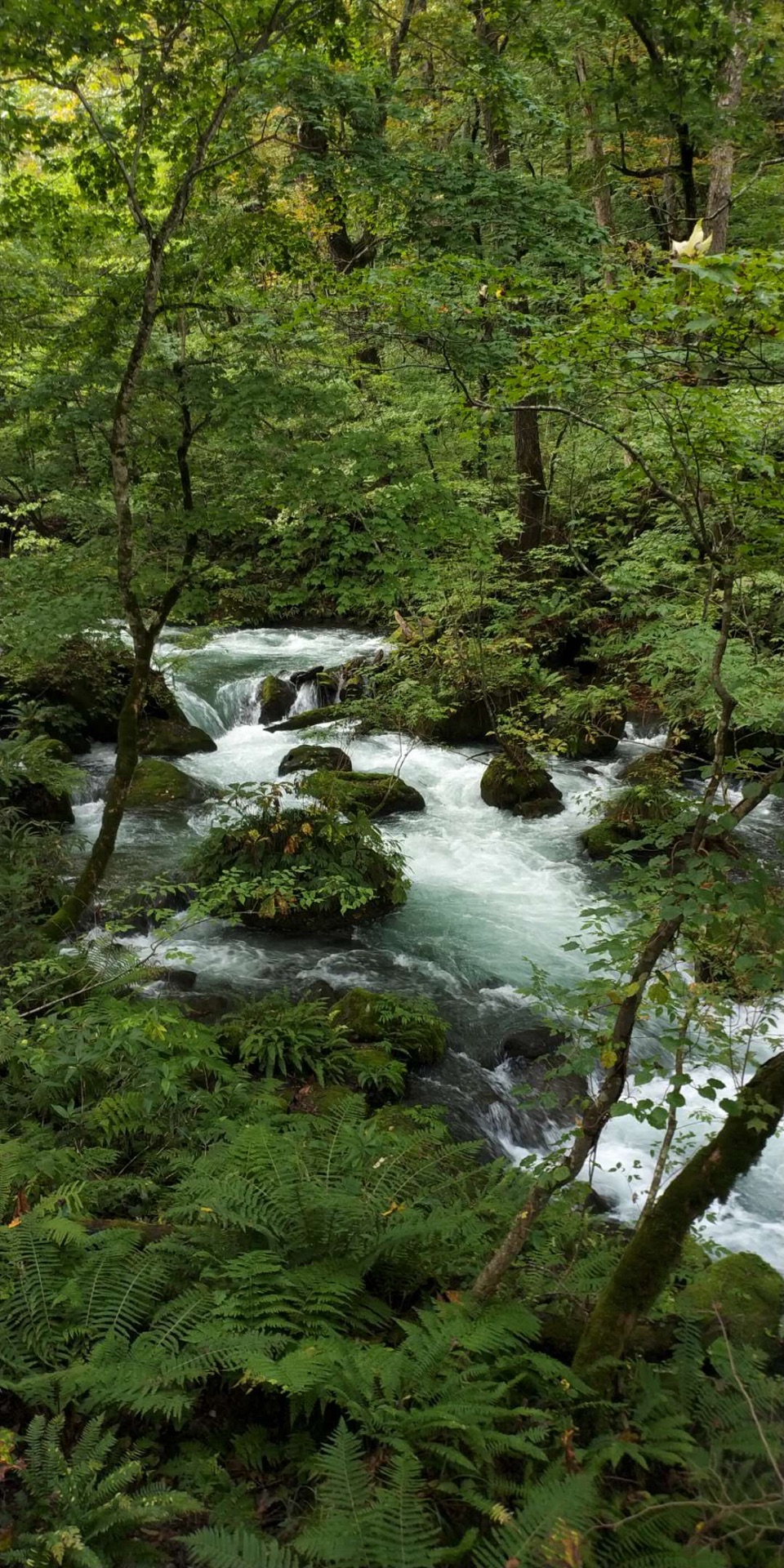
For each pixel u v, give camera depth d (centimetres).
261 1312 366
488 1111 727
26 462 967
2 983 727
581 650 1584
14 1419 343
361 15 915
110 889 1013
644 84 1149
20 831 1010
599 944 412
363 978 905
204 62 787
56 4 667
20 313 864
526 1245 475
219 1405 360
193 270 842
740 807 347
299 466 793
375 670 1612
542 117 1051
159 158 991
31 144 801
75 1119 566
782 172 1725
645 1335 423
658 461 505
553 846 1218
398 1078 726
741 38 1098
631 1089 750
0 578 859
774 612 1005
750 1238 604
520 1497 314
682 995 448
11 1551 279
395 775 1358
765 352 377
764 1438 298
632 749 1490
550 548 1431
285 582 1270
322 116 902
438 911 1051
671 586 1164
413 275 842
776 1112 331
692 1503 294
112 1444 313
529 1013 851
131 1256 405
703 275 284
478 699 1505
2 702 1396
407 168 920
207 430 844
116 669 1492
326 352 1087
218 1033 751
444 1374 345
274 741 1558
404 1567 260
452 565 1346
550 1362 353
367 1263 401
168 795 1282
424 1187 501
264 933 993
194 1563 295
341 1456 298
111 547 850
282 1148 464
